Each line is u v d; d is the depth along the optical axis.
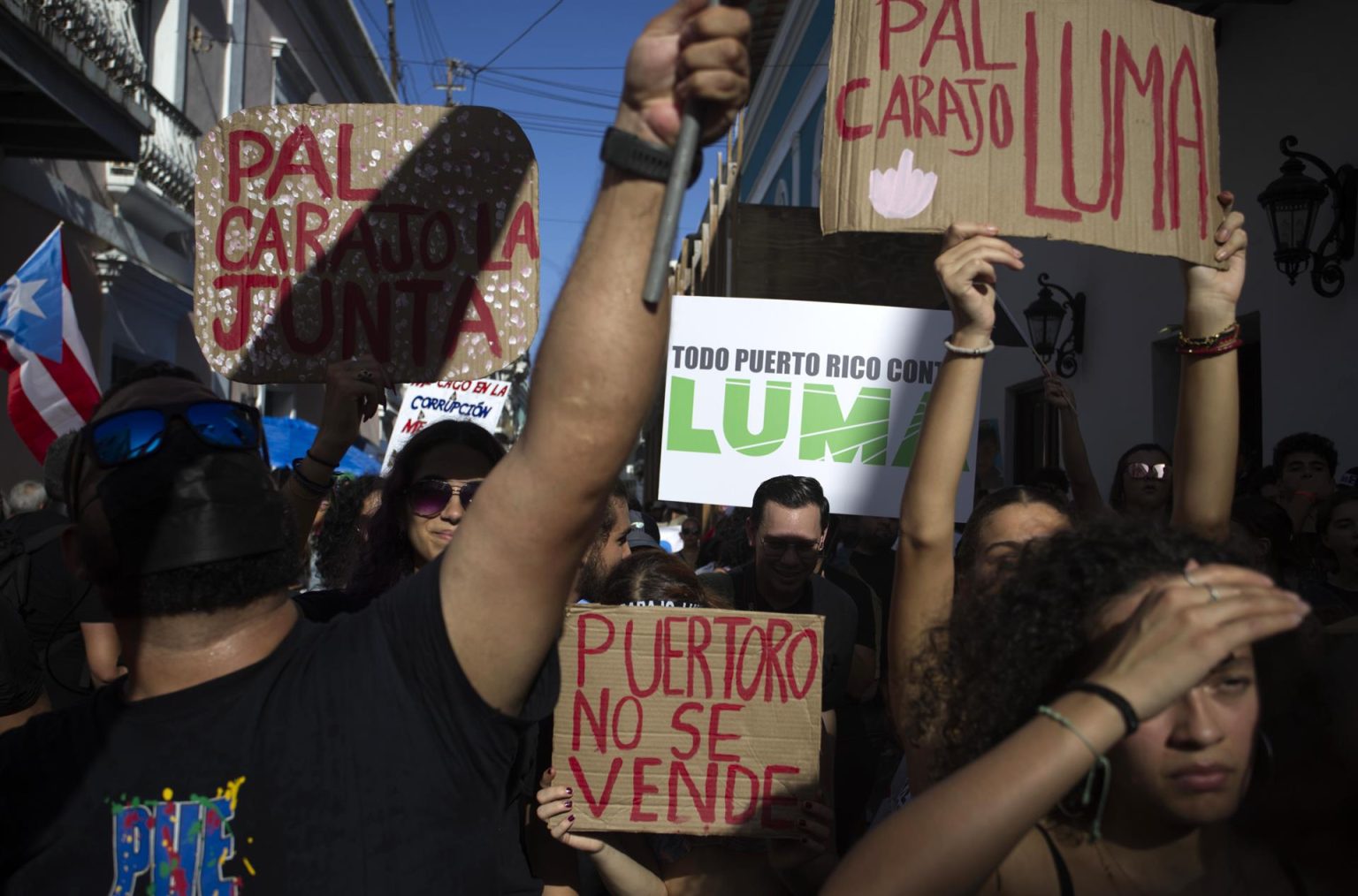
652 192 1.28
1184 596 1.19
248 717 1.40
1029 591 1.42
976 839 1.12
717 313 3.96
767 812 2.44
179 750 1.39
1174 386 6.99
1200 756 1.23
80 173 11.41
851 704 3.82
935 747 1.58
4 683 3.11
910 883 1.12
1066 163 2.25
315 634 1.49
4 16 7.98
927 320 3.94
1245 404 6.73
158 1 13.25
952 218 2.23
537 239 2.82
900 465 3.91
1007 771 1.14
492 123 2.84
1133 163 2.28
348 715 1.39
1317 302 5.60
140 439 1.44
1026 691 1.38
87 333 11.54
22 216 10.19
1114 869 1.34
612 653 2.49
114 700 1.46
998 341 6.72
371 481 4.27
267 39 16.58
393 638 1.43
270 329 2.87
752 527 3.66
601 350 1.29
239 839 1.36
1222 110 6.51
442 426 2.79
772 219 5.93
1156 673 1.15
